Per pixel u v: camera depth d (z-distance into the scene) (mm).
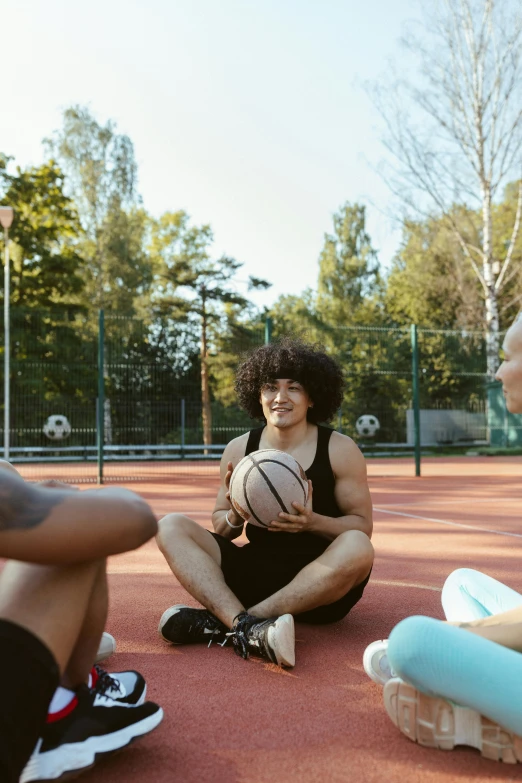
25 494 1135
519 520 6980
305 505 2631
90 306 30359
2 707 1135
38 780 1334
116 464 16938
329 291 41562
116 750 1488
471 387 20234
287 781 1606
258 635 2434
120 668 2449
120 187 31766
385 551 5062
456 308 30750
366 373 16703
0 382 15695
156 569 4406
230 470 2779
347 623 3062
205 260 40375
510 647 1668
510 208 31453
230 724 1941
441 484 11812
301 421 2900
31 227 27656
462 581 2240
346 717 2000
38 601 1238
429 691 1709
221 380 25062
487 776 1636
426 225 22922
